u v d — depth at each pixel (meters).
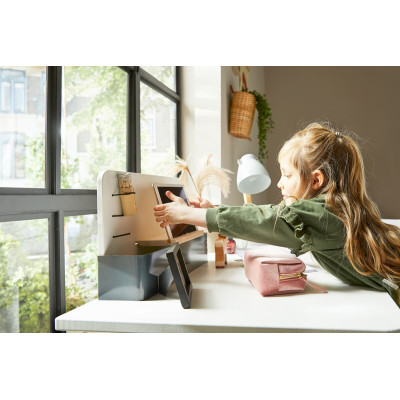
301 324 0.76
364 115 3.89
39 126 1.18
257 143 3.50
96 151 1.52
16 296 1.07
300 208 1.00
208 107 2.36
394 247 1.01
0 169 1.03
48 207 1.16
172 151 2.32
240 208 1.04
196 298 0.96
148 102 2.01
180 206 1.08
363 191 1.08
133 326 0.79
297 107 3.96
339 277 1.10
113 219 0.99
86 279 1.42
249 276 1.08
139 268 0.94
